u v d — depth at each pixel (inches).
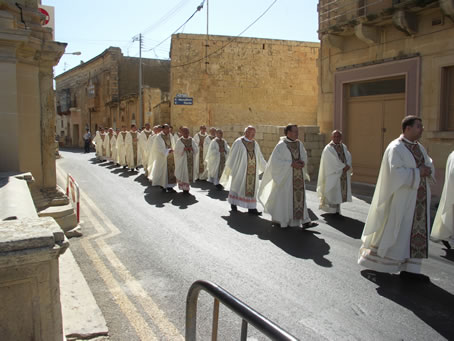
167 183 457.4
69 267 193.0
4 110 260.7
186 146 439.8
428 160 194.2
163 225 297.0
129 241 255.4
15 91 262.7
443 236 241.4
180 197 421.1
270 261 217.8
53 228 92.6
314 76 1050.1
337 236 267.4
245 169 339.6
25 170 285.1
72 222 273.9
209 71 992.9
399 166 186.4
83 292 167.6
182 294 176.1
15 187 172.2
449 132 390.6
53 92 304.3
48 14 457.1
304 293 176.7
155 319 153.6
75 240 259.1
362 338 140.5
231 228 288.4
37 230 90.5
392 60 456.8
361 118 514.6
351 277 195.5
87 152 1320.1
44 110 299.1
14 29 251.3
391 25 457.7
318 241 255.6
